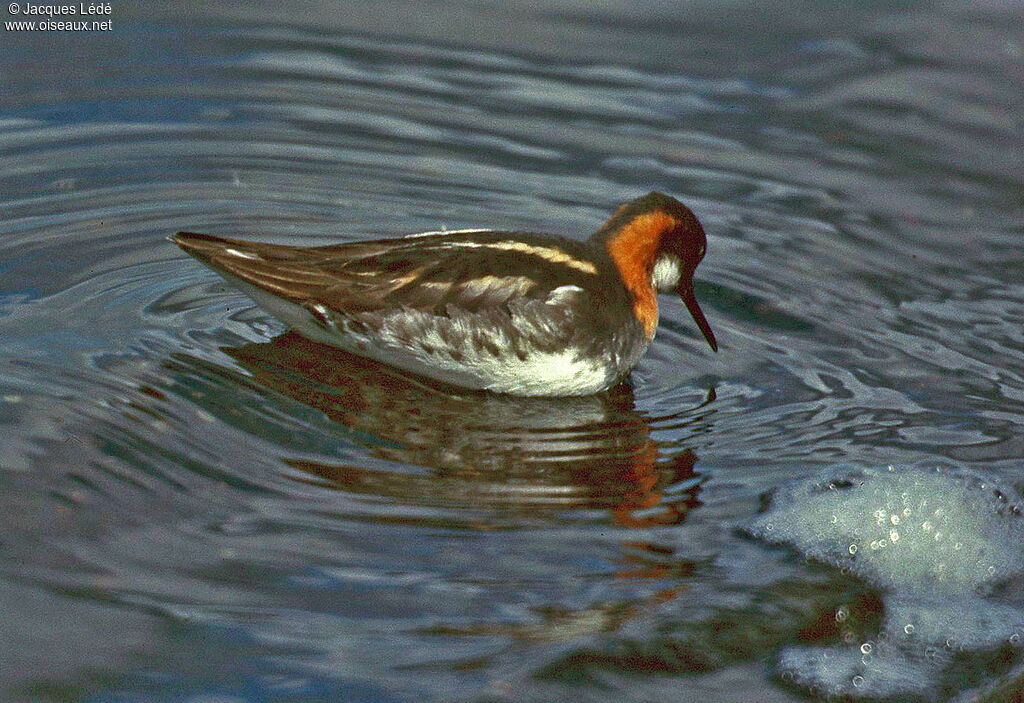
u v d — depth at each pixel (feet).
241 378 35.83
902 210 47.85
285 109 52.75
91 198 45.91
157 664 24.56
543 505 31.19
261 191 47.26
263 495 30.40
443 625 26.32
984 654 27.91
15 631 25.05
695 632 27.02
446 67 56.59
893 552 30.66
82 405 33.22
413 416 35.27
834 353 39.81
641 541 29.91
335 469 31.96
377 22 60.23
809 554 30.09
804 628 27.81
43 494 29.32
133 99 52.65
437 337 36.78
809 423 35.81
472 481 32.04
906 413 36.37
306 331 38.14
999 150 51.34
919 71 56.75
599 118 53.26
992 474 33.50
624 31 59.98
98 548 27.73
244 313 39.81
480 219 46.11
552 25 60.39
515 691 24.64
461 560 28.53
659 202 40.37
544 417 36.09
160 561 27.53
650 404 37.06
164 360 36.19
